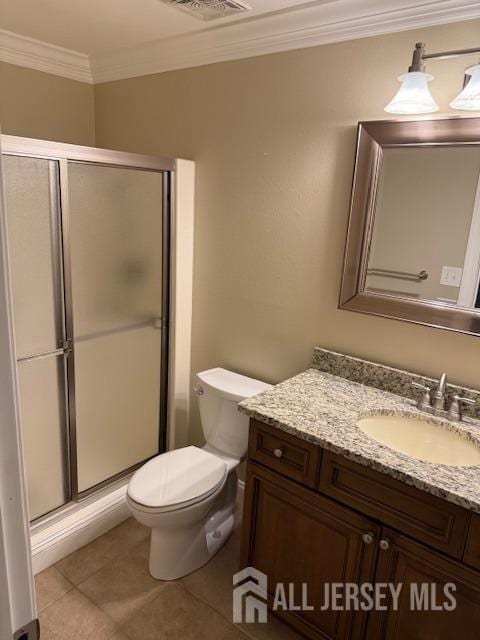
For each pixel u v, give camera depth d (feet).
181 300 8.04
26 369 5.98
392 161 5.60
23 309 5.76
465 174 5.16
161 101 7.97
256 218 7.13
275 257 7.03
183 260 7.91
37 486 6.47
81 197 6.22
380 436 5.49
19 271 5.64
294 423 5.07
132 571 6.64
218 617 5.99
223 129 7.24
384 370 6.09
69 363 6.43
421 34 5.23
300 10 5.82
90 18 6.59
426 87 4.73
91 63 8.62
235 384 7.23
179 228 7.69
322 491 4.99
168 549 6.43
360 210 5.91
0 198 1.51
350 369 6.41
